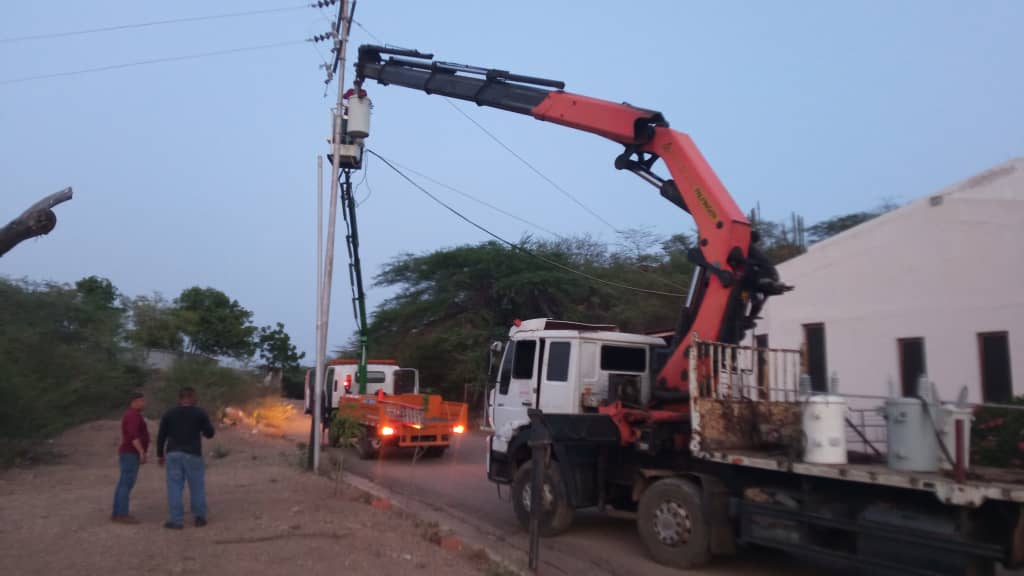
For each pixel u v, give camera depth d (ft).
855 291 48.08
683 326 32.53
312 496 35.63
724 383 29.53
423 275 109.40
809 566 29.14
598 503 32.45
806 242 94.84
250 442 63.10
